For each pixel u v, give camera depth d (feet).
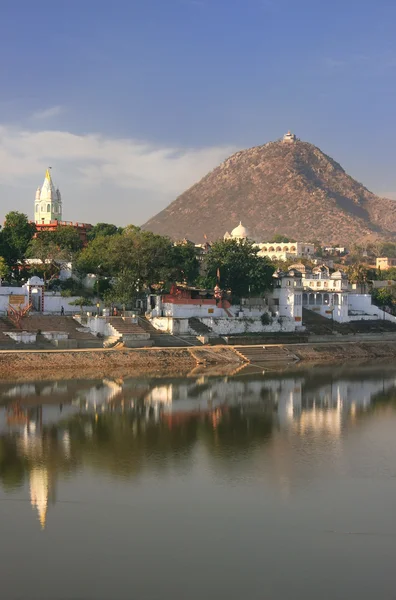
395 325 463.83
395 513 127.44
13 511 126.41
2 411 204.03
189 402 224.94
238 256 419.95
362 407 222.69
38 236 437.99
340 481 144.66
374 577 103.86
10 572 104.22
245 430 187.62
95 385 251.80
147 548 112.27
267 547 113.09
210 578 103.04
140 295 388.57
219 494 135.95
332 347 375.66
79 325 332.19
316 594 99.14
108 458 158.61
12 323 314.76
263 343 373.20
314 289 458.09
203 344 350.64
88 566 106.22
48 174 574.56
